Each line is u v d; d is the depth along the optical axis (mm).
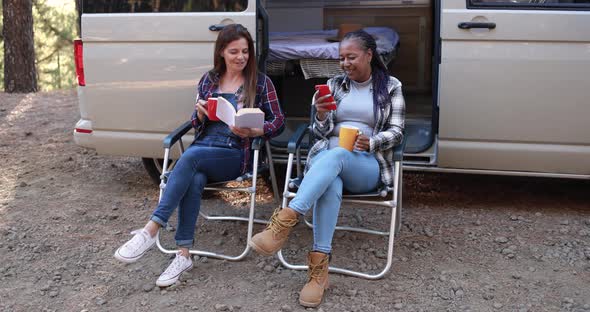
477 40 3598
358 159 3010
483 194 4344
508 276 3121
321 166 2867
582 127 3609
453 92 3672
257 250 2789
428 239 3574
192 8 3842
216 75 3439
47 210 4109
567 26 3516
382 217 3953
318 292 2850
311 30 5875
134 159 5328
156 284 3053
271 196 4367
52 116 7141
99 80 4062
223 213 4039
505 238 3531
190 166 3131
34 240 3625
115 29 3971
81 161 5266
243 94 3369
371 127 3232
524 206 4082
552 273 3146
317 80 4789
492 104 3650
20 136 6152
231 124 3096
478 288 3006
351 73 3174
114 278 3168
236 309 2842
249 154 3330
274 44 4473
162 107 3982
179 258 3104
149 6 3918
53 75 13281
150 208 4152
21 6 9289
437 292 2973
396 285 3043
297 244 3525
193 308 2859
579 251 3373
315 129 3285
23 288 3074
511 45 3578
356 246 3500
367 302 2893
